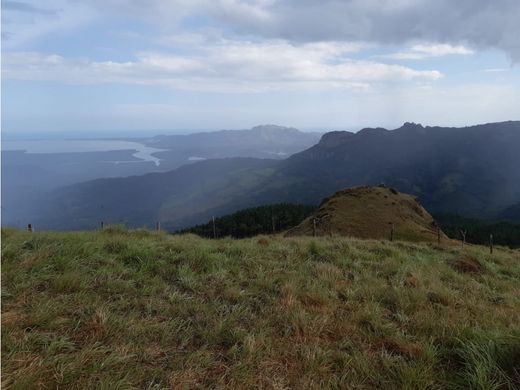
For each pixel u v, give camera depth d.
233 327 4.90
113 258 7.24
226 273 7.24
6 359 3.58
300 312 5.37
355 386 3.89
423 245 17.47
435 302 6.74
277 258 9.29
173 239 11.01
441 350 4.65
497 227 88.19
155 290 6.00
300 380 3.92
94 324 4.45
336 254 10.25
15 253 6.63
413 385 3.92
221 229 58.25
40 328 4.34
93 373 3.59
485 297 7.50
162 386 3.60
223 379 3.82
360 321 5.50
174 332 4.66
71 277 5.72
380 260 10.60
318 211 39.69
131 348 4.15
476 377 3.86
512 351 4.30
